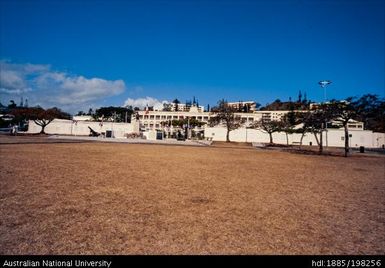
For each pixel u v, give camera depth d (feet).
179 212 20.24
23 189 25.50
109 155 62.34
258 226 17.93
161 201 23.21
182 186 29.94
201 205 22.48
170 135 270.26
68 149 74.74
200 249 14.05
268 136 244.63
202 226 17.44
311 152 116.26
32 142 101.76
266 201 24.86
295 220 19.56
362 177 44.01
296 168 53.21
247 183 33.71
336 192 30.50
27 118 213.05
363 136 224.12
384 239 16.37
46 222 17.08
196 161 57.93
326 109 99.76
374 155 111.75
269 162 63.31
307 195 28.25
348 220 20.02
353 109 92.02
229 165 53.16
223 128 253.24
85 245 14.03
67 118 269.44
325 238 16.29
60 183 28.84
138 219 18.31
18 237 14.71
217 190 28.68
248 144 194.90
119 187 28.07
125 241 14.69
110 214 19.13
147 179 33.37
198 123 289.94
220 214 20.20
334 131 226.17
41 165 41.34
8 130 254.68
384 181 40.29
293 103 439.63
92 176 33.81
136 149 86.48
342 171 51.47
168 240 15.02
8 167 38.04
